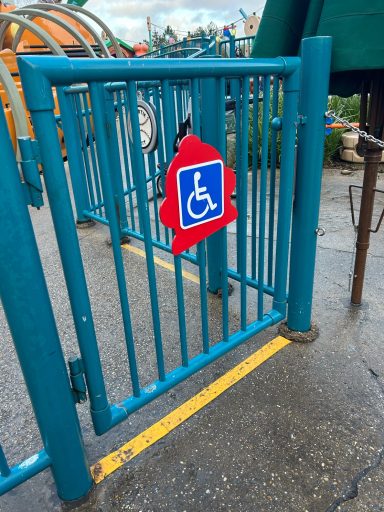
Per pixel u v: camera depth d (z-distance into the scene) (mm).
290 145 1859
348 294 2730
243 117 1683
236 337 2033
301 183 1952
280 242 2078
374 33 1573
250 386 1992
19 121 1088
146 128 2621
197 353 2275
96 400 1501
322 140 1867
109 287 3059
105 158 1263
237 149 1945
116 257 1403
